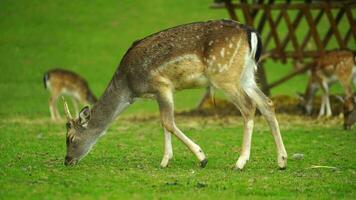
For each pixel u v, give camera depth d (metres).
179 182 16.09
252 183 16.06
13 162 19.30
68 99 41.03
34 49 52.31
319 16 33.03
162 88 18.05
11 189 15.25
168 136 18.50
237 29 17.72
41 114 34.91
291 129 26.97
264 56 31.47
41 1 60.75
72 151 18.64
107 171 17.56
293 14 55.84
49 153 21.22
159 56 17.98
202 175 16.98
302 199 14.72
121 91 18.61
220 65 17.61
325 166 18.42
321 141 23.70
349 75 30.64
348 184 16.11
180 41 17.91
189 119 30.61
